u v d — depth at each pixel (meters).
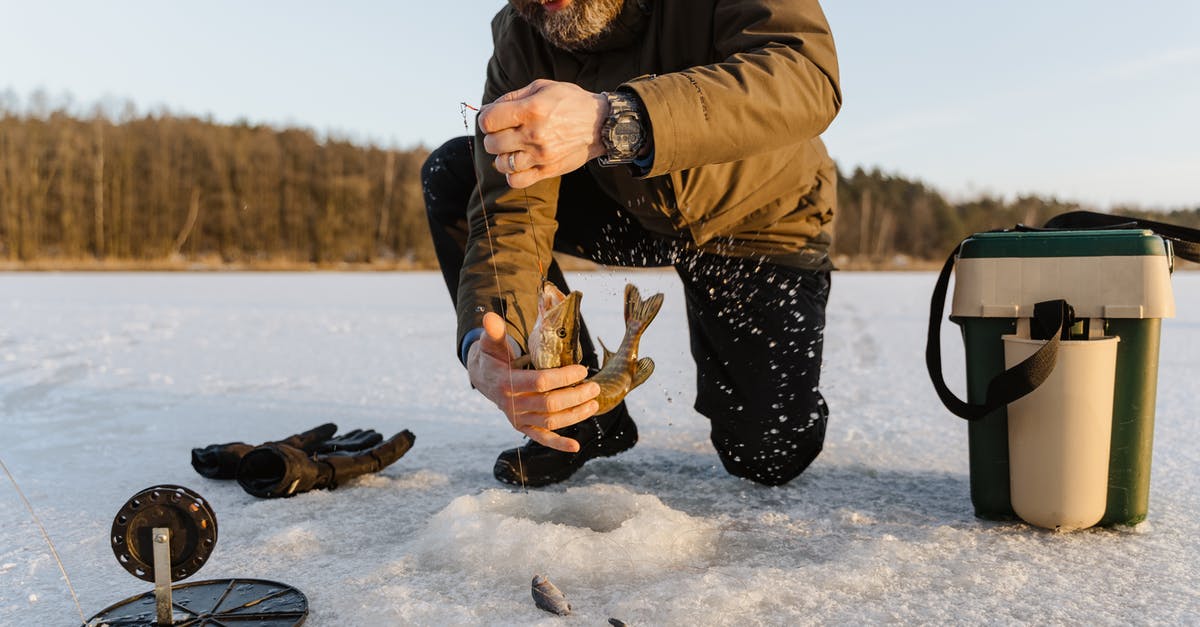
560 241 3.01
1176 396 4.55
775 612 1.72
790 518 2.41
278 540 2.18
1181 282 19.12
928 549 2.11
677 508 2.52
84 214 39.84
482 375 1.86
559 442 1.79
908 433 3.62
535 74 2.54
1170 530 2.25
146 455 3.26
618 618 1.68
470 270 2.26
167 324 9.44
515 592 1.83
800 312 2.71
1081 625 1.66
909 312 11.29
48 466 3.07
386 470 3.02
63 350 6.81
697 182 2.43
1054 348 2.09
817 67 1.96
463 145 2.74
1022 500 2.25
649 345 7.06
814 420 2.72
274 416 4.12
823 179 2.78
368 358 6.53
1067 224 2.51
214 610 1.70
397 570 1.97
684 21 2.25
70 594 1.88
